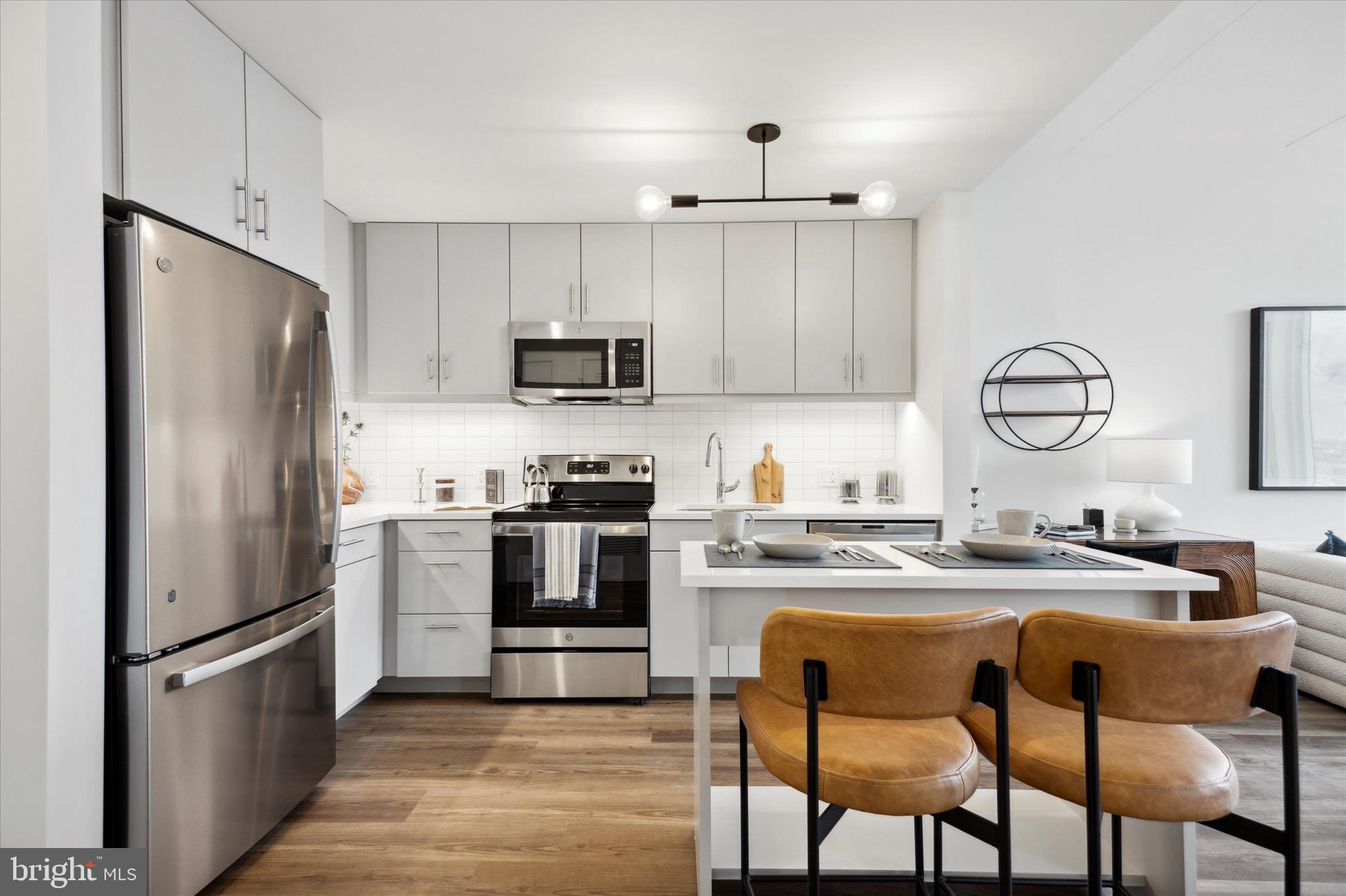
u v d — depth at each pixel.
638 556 3.13
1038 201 3.73
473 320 3.47
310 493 2.07
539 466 3.72
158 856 1.51
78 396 1.39
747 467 3.81
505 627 3.11
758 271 3.47
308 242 2.29
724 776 2.37
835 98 2.25
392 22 1.82
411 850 1.92
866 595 1.66
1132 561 1.76
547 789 2.27
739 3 1.76
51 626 1.34
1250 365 3.70
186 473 1.58
